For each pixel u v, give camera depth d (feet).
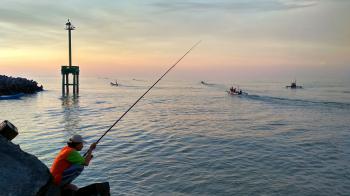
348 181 62.85
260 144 95.91
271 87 595.47
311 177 65.00
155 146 91.50
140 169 68.23
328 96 331.57
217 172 67.15
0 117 151.02
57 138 99.60
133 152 83.61
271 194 55.57
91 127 124.57
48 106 206.80
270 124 137.69
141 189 56.80
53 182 22.26
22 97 275.80
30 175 20.77
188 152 84.48
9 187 19.53
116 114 170.40
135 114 172.65
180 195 54.49
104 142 96.02
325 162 76.18
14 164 20.61
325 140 102.58
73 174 22.99
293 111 189.57
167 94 367.86
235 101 264.11
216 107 214.90
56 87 518.37
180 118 156.87
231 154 82.89
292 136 109.70
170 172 66.54
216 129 123.44
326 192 57.06
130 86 615.98
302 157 80.59
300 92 415.03
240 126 131.85
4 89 276.21
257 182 61.36
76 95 302.04
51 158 74.95
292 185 60.08
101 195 25.02
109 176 63.46
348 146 93.91
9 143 21.45
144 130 119.24
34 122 135.64
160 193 55.16
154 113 178.29
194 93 390.01
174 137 105.91
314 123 141.28
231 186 58.95
